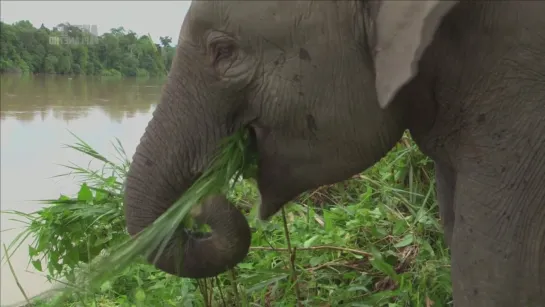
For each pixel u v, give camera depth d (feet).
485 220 6.03
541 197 5.87
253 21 5.77
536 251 5.98
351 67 5.82
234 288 8.75
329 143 6.19
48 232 8.68
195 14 5.97
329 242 10.27
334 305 8.87
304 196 12.64
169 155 6.30
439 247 9.84
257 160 6.58
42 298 10.47
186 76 6.18
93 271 6.69
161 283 9.65
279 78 5.90
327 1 5.69
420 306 8.48
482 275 6.12
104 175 10.26
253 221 10.36
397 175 11.75
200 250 6.76
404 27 5.05
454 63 5.91
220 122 6.26
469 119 6.01
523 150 5.82
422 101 6.22
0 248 13.93
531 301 6.07
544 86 5.71
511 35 5.68
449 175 7.17
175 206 6.28
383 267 8.52
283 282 9.59
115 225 8.73
